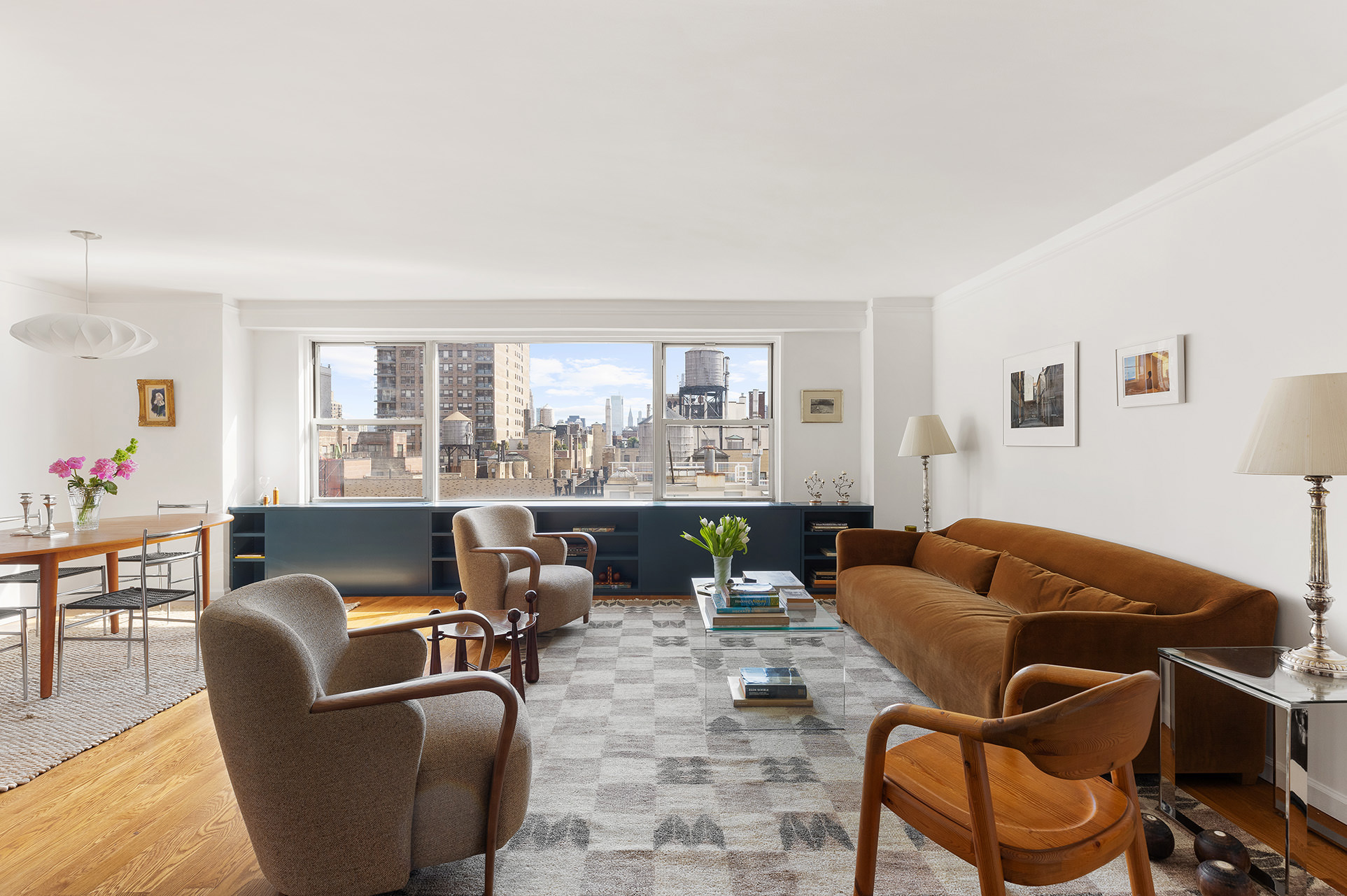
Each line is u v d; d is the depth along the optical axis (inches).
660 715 124.8
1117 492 135.2
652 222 146.8
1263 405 81.5
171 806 93.8
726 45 80.4
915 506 226.1
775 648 153.7
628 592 227.1
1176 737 90.9
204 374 218.5
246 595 73.0
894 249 167.2
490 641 95.7
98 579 212.1
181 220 144.8
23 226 148.4
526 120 99.3
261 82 88.2
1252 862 77.8
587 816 90.7
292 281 201.5
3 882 76.7
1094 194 129.3
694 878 77.5
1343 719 91.4
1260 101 93.8
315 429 245.4
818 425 242.4
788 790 97.9
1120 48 81.0
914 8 73.3
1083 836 56.1
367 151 110.1
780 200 133.6
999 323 181.8
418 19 74.7
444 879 77.0
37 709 126.9
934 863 80.2
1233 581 101.3
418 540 226.7
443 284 205.5
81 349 142.9
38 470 197.3
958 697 113.7
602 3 72.4
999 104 94.9
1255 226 103.7
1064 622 96.1
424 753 71.6
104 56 81.7
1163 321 123.0
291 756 64.6
